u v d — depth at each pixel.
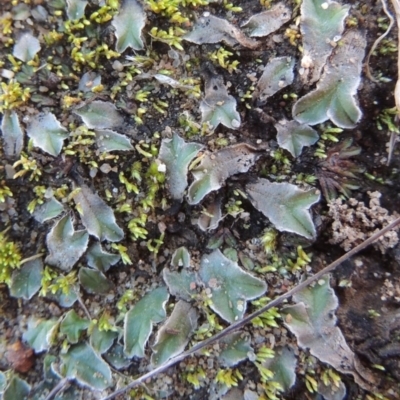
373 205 0.06
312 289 0.06
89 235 0.06
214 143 0.06
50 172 0.06
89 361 0.06
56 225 0.06
